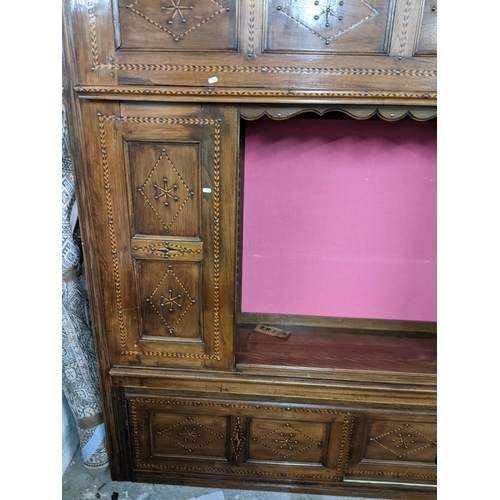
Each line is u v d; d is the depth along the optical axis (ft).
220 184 3.85
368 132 4.75
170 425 4.91
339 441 4.87
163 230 4.06
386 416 4.71
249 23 3.38
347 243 5.20
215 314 4.32
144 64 3.51
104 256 4.16
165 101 3.60
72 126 3.74
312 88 3.51
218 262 4.11
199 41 3.45
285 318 5.58
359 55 3.42
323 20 3.37
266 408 4.72
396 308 5.44
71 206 4.60
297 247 5.25
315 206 5.07
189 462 5.10
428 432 4.78
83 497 5.02
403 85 3.46
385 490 5.08
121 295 4.30
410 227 5.08
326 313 5.54
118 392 4.72
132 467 5.17
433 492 5.04
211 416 4.83
